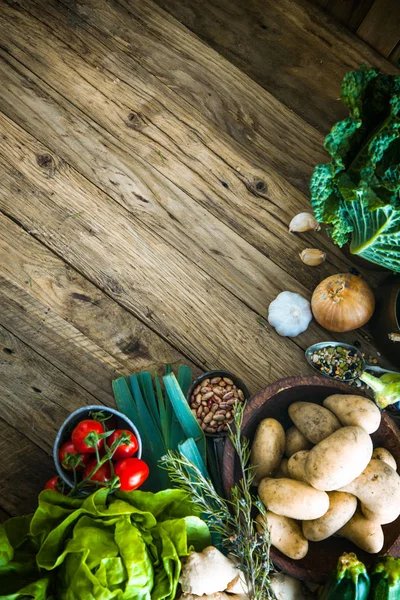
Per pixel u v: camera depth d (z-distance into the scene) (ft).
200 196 6.15
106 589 4.09
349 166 4.98
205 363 5.90
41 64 6.21
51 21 6.26
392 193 4.60
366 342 5.98
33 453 5.58
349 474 4.42
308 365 5.93
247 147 6.26
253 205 6.17
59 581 4.38
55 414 5.67
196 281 6.02
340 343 5.67
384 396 5.31
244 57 6.40
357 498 4.78
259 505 4.44
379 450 4.86
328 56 6.47
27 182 6.04
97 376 5.78
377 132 4.75
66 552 4.21
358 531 4.71
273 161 6.26
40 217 6.01
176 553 4.42
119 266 6.00
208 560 4.54
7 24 6.22
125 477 4.56
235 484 4.58
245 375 5.91
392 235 4.77
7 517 5.44
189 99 6.29
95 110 6.19
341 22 6.49
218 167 6.21
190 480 4.78
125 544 4.26
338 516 4.59
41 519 4.47
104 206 6.07
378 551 4.70
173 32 6.37
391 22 6.22
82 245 6.00
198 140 6.23
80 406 5.71
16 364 5.73
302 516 4.52
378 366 5.92
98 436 4.40
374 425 4.68
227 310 5.99
